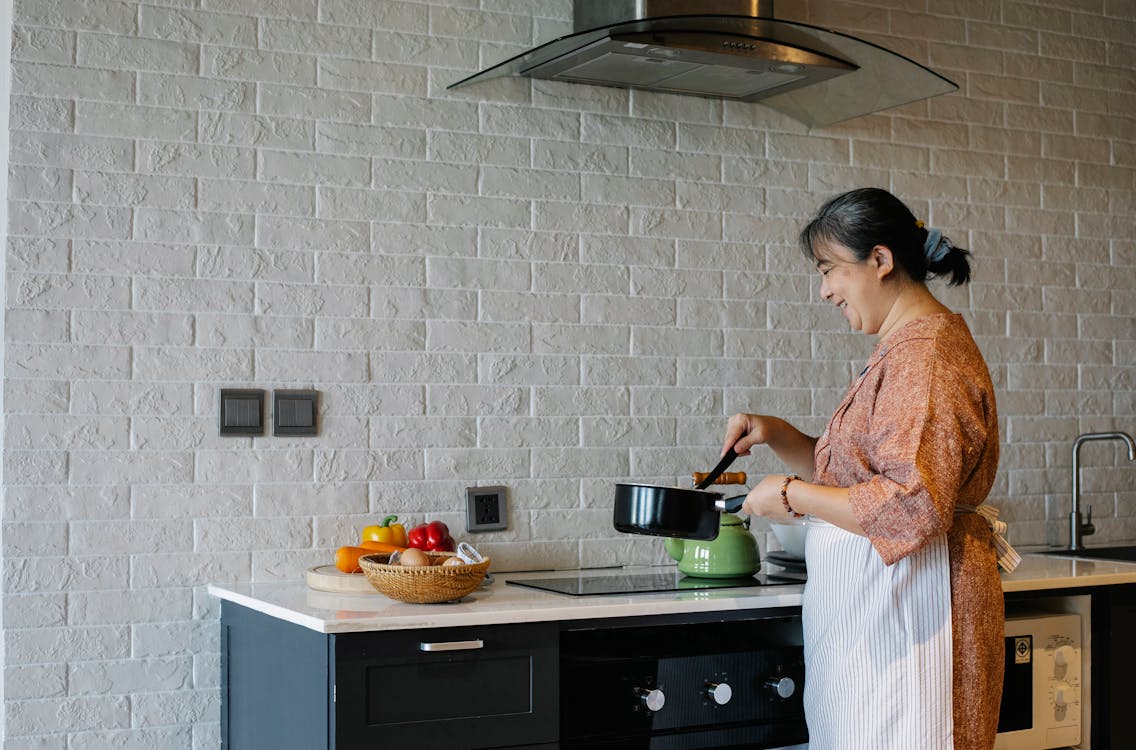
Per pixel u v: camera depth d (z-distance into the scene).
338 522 2.82
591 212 3.09
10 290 2.58
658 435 3.15
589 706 2.40
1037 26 3.65
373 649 2.17
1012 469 3.55
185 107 2.72
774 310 3.29
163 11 2.71
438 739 2.21
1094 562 3.06
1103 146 3.73
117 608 2.64
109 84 2.66
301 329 2.80
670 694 2.47
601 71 2.91
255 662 2.49
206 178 2.73
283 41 2.81
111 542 2.64
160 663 2.67
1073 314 3.66
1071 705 2.78
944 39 3.52
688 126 3.20
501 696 2.27
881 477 2.09
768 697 2.57
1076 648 2.79
